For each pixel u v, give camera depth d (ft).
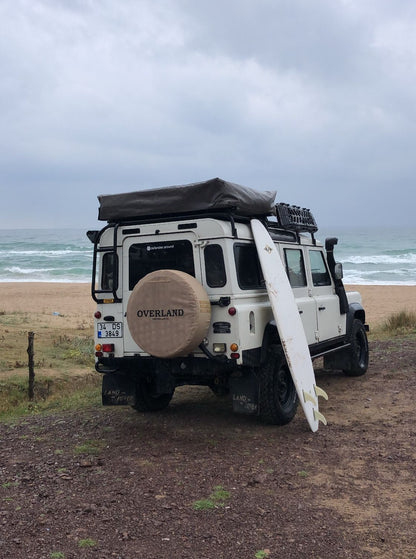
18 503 14.62
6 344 41.52
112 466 17.22
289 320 20.33
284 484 15.43
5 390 29.37
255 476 16.01
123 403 21.93
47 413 25.09
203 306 18.74
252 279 20.95
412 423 20.61
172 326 18.61
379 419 21.40
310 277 25.85
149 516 13.58
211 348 19.43
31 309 84.94
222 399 25.88
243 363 19.19
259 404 20.22
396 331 45.62
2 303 96.22
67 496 14.97
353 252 248.52
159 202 20.49
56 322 61.11
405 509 13.69
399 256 222.69
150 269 20.57
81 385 31.76
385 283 134.00
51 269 189.47
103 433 20.83
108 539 12.49
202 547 12.05
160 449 18.70
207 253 19.77
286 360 20.24
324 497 14.49
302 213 25.89
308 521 13.15
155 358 20.26
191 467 16.90
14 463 17.92
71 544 12.29
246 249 20.88
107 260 21.48
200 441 19.47
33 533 12.85
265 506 14.02
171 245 20.30
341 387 27.20
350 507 13.87
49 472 16.88
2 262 216.95
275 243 22.93
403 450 17.78
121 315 20.90
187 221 20.03
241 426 21.21
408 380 27.68
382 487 15.03
